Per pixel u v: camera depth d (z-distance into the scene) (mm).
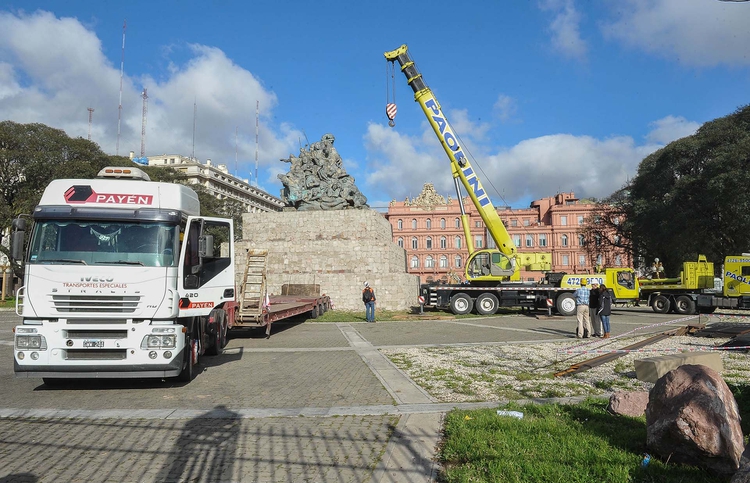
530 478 4328
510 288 26203
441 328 19422
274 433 6074
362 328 19828
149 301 8414
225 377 9789
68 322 8203
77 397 8164
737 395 6926
